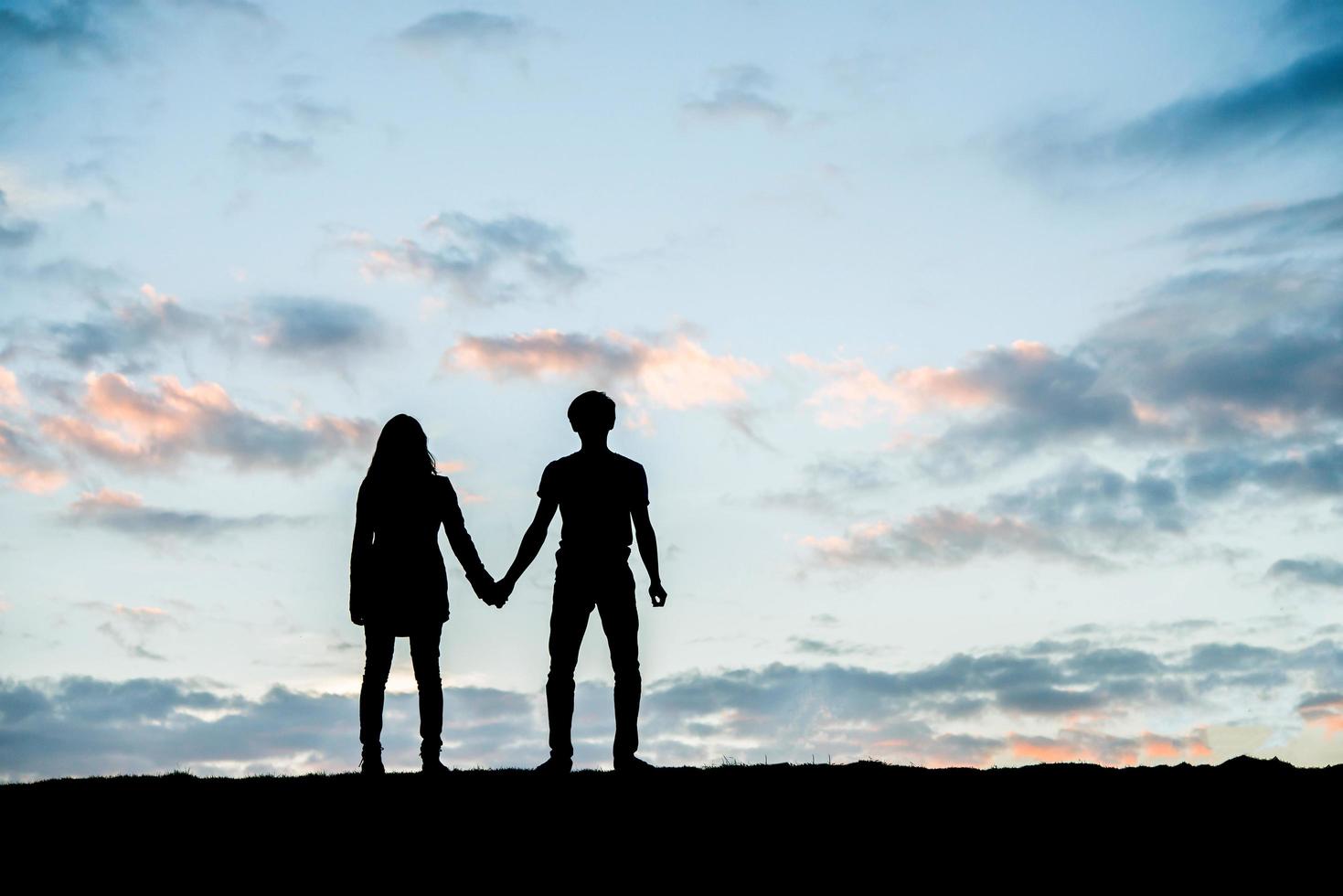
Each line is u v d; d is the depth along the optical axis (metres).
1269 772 10.59
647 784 9.88
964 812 9.40
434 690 10.32
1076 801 9.66
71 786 10.23
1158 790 9.95
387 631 10.21
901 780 10.20
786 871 8.30
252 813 9.30
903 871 8.33
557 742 10.09
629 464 10.35
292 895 7.93
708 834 8.90
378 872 8.26
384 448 10.47
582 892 7.96
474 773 10.36
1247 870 8.35
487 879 8.16
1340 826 9.10
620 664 10.18
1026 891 8.04
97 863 8.45
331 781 10.13
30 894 7.96
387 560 10.26
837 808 9.44
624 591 10.17
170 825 9.11
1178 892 8.02
